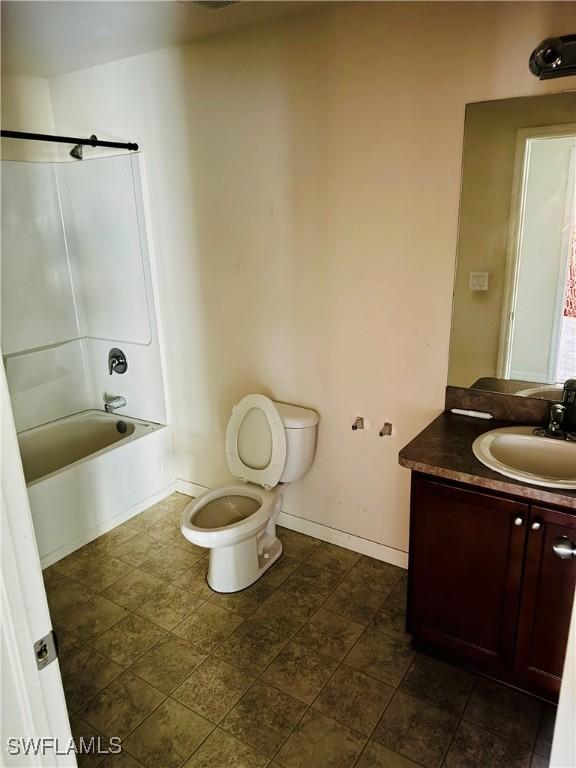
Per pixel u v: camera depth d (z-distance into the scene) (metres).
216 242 2.81
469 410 2.27
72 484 2.86
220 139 2.63
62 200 3.32
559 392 2.07
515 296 2.08
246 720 1.88
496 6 1.86
